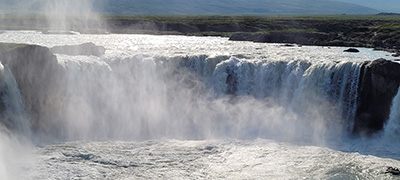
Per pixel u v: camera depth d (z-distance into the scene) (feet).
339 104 118.32
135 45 225.97
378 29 261.85
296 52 184.85
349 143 107.34
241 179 83.25
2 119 101.45
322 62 124.26
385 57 168.04
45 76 113.39
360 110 115.03
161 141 107.45
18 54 108.58
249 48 206.28
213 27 368.48
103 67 126.31
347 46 231.50
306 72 124.77
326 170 87.92
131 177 83.35
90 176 83.35
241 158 94.73
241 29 353.31
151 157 94.73
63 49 138.92
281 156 96.02
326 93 120.16
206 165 90.43
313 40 249.34
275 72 129.70
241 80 130.41
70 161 91.09
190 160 93.35
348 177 84.28
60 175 83.41
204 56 134.10
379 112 112.16
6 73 104.99
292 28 347.97
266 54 167.12
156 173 85.66
